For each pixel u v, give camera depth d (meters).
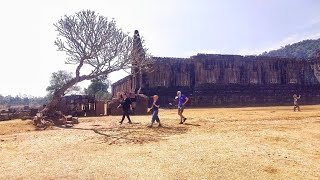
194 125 15.59
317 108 32.50
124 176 6.64
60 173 6.94
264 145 9.77
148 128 14.66
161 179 6.39
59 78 61.41
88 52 21.91
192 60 50.56
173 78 49.00
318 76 57.41
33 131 15.20
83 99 28.22
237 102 50.53
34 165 7.73
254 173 6.74
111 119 21.58
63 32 21.36
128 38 24.19
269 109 32.28
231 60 52.66
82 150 9.61
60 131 14.77
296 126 14.42
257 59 54.41
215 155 8.38
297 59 57.16
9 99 110.50
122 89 58.78
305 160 7.87
